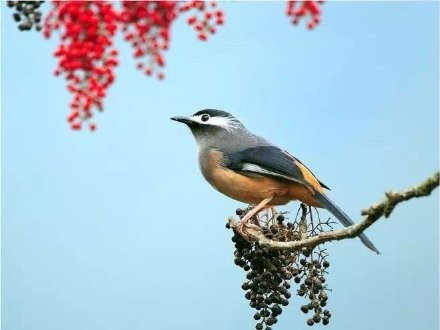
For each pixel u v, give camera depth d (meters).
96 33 6.60
